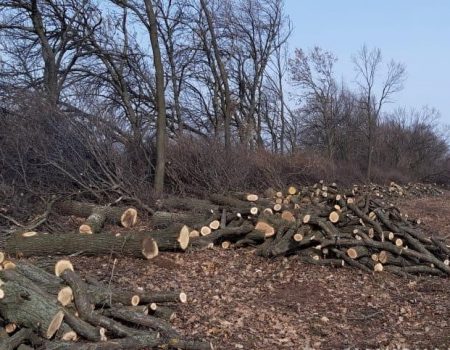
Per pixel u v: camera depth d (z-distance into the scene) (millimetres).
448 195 34469
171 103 27094
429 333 6812
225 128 24203
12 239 9352
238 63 33406
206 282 8484
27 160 12984
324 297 8195
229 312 7121
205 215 11867
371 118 48062
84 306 5664
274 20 33781
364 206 11188
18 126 12961
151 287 7770
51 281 6070
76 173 13406
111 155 14125
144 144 16734
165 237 9711
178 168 16844
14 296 5289
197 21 26938
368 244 9859
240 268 9516
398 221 11055
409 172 46125
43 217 11539
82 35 20750
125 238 9258
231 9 31438
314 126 46062
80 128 13781
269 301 7824
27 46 19734
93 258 9172
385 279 9414
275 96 38656
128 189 14148
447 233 14844
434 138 52188
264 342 6207
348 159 43312
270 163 20500
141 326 5855
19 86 15695
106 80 21750
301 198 13648
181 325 6445
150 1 16016
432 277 9820
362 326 7023
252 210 10836
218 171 17125
